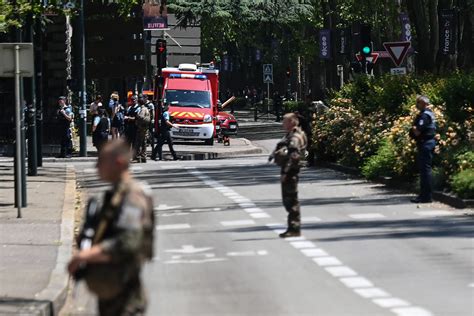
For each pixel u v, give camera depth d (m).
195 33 153.00
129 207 17.44
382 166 66.12
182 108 128.88
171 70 131.62
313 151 84.69
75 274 17.58
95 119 104.06
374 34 150.00
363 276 31.64
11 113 108.75
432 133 53.38
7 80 108.50
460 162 54.97
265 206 53.25
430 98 68.19
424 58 103.56
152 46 144.75
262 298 28.34
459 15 104.62
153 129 104.69
